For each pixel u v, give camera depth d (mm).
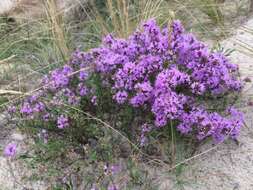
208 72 816
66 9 1287
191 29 1165
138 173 761
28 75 1077
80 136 815
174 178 765
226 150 817
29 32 1228
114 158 790
